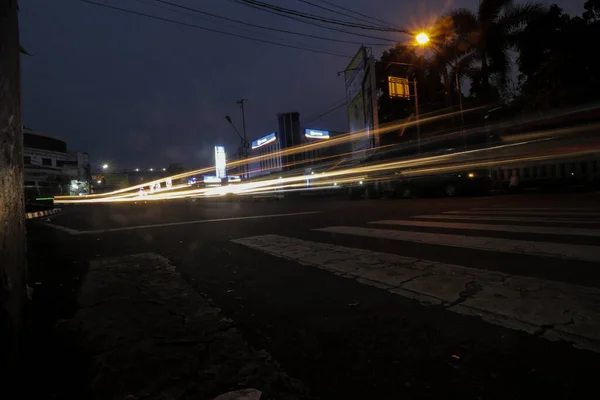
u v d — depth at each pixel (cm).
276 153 4928
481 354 198
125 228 886
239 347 219
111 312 280
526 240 480
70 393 173
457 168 2036
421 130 2650
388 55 3003
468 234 554
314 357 205
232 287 344
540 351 196
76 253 546
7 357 137
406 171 2123
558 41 1758
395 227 681
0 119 132
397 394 167
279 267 412
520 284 300
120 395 172
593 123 1577
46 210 1762
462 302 270
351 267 388
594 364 181
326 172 3756
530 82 1939
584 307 246
